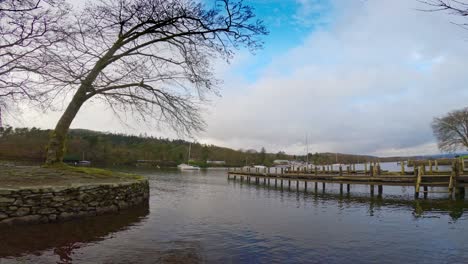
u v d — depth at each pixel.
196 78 14.48
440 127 57.56
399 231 10.68
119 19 11.81
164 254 7.37
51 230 8.90
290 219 12.95
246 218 12.98
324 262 7.23
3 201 8.66
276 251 8.02
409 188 30.98
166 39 14.18
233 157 127.00
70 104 15.26
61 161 14.94
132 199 13.81
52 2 7.93
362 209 16.31
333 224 11.89
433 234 10.25
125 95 15.17
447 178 19.97
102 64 14.15
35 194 9.34
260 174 38.91
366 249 8.40
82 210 10.74
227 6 10.34
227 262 6.99
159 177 49.75
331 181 26.42
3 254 6.75
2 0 6.99
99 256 6.98
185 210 14.76
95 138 81.75
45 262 6.42
